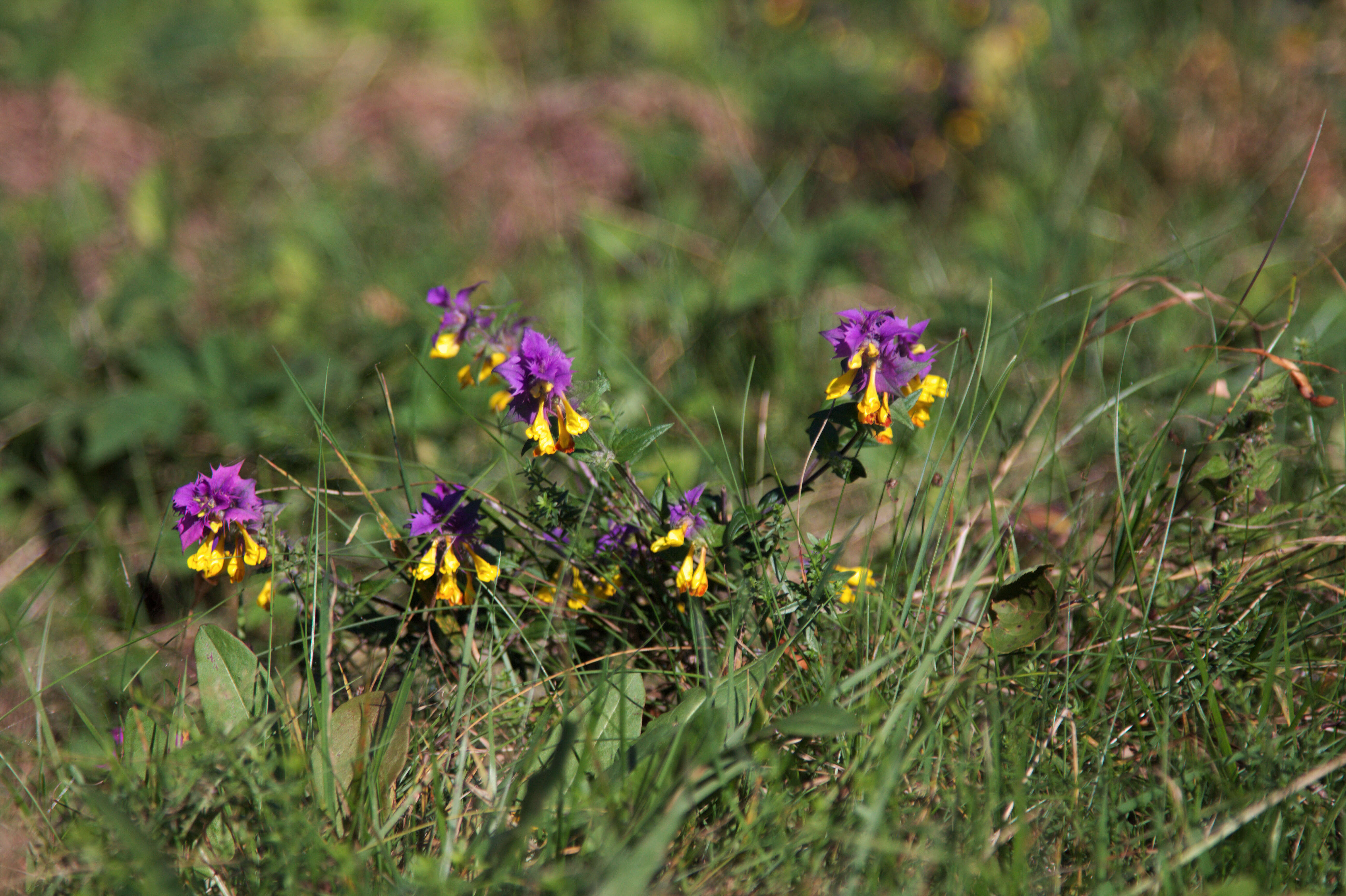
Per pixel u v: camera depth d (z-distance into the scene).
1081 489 1.70
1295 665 1.61
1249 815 1.54
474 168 2.29
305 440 1.73
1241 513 1.65
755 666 1.59
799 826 1.56
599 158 2.34
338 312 1.89
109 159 2.27
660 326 1.88
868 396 1.58
